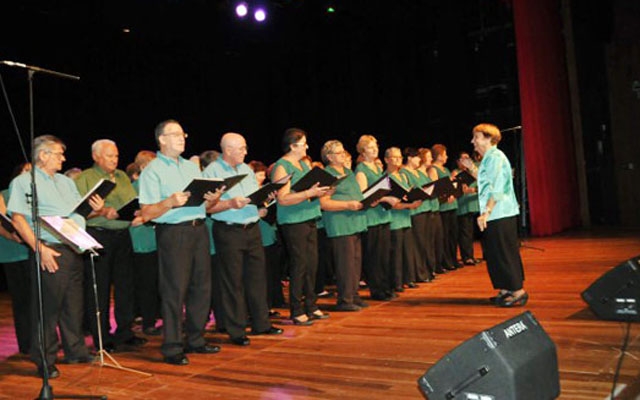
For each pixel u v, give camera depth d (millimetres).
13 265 4379
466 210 7148
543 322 4059
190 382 3307
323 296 5898
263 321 4340
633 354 3234
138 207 3947
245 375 3369
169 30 7695
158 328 4762
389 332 4137
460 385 1743
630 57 10656
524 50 9773
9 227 3787
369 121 11383
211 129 9109
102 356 3760
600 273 5852
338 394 2949
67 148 7352
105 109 7727
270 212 4812
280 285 5500
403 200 5434
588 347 3412
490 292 5359
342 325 4465
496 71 10711
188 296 3910
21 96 6930
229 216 4098
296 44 9898
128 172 5031
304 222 4594
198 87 8875
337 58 10898
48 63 7102
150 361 3811
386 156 5789
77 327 3861
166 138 3699
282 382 3199
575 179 10922
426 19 11211
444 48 10984
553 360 1877
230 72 9375
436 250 6648
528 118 9766
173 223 3695
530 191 9859
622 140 10758
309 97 10664
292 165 4512
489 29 10734
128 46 7922
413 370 3252
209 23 8172
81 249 3168
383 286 5418
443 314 4578
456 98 10953
